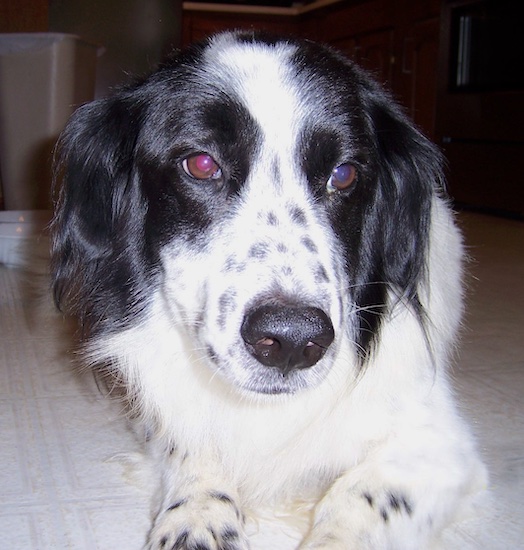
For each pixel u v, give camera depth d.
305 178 0.46
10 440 0.54
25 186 1.23
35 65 1.17
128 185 0.51
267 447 0.50
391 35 2.09
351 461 0.49
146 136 0.50
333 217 0.48
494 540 0.44
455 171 1.85
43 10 1.39
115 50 1.39
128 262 0.52
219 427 0.50
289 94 0.47
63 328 0.77
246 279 0.42
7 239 1.08
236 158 0.46
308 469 0.50
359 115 0.50
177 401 0.50
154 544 0.42
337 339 0.43
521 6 1.57
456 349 0.70
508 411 0.60
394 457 0.46
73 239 0.53
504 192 1.69
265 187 0.46
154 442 0.52
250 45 0.51
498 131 1.70
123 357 0.52
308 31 2.50
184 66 0.50
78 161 0.53
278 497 0.51
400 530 0.43
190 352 0.49
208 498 0.45
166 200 0.48
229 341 0.42
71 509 0.46
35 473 0.50
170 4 1.40
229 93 0.47
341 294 0.45
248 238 0.44
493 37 1.67
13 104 1.20
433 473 0.45
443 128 1.88
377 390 0.49
